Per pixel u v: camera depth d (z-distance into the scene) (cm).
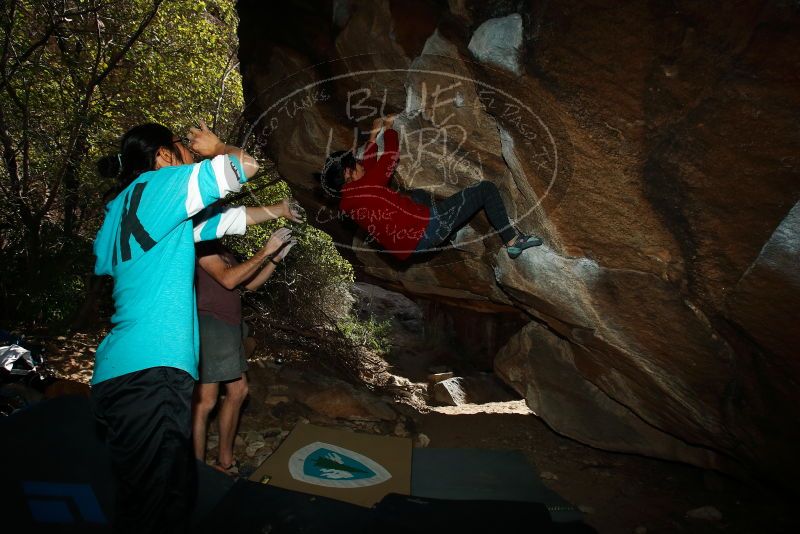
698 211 232
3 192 551
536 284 308
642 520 299
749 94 202
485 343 822
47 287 538
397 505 274
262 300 689
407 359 839
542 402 386
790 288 216
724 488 337
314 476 311
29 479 212
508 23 247
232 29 727
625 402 345
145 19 596
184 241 193
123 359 177
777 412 255
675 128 223
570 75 237
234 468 323
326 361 621
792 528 285
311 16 386
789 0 188
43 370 355
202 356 287
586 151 246
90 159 581
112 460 176
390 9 315
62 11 555
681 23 208
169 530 177
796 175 204
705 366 270
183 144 223
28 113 539
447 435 415
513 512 279
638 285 268
